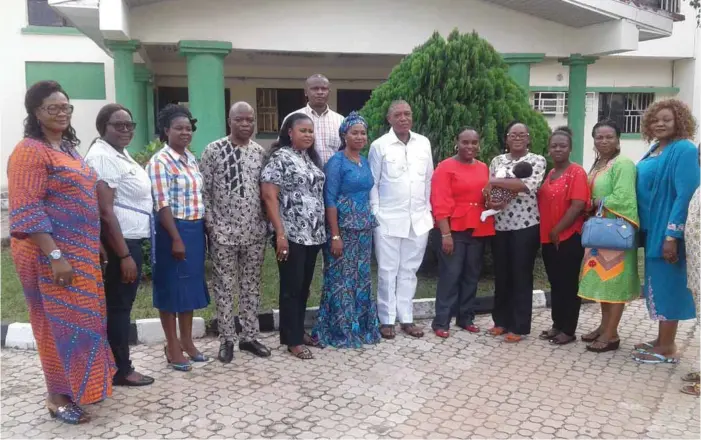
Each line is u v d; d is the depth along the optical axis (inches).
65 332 131.6
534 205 187.5
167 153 159.2
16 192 124.7
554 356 179.2
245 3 314.2
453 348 185.6
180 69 483.5
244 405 145.3
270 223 180.4
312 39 327.0
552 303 192.1
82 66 432.8
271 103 498.0
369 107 255.1
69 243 131.1
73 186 130.5
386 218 190.2
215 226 167.6
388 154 189.0
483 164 195.2
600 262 177.2
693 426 136.3
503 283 194.7
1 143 424.2
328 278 187.0
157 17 304.5
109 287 150.2
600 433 132.9
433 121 233.1
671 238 161.3
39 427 134.1
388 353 181.0
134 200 150.1
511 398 150.3
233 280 172.7
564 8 328.2
